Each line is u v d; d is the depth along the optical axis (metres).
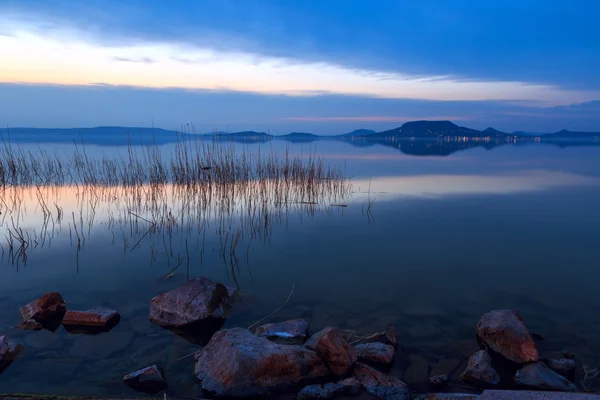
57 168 18.12
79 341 4.34
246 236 8.39
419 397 3.36
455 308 5.11
